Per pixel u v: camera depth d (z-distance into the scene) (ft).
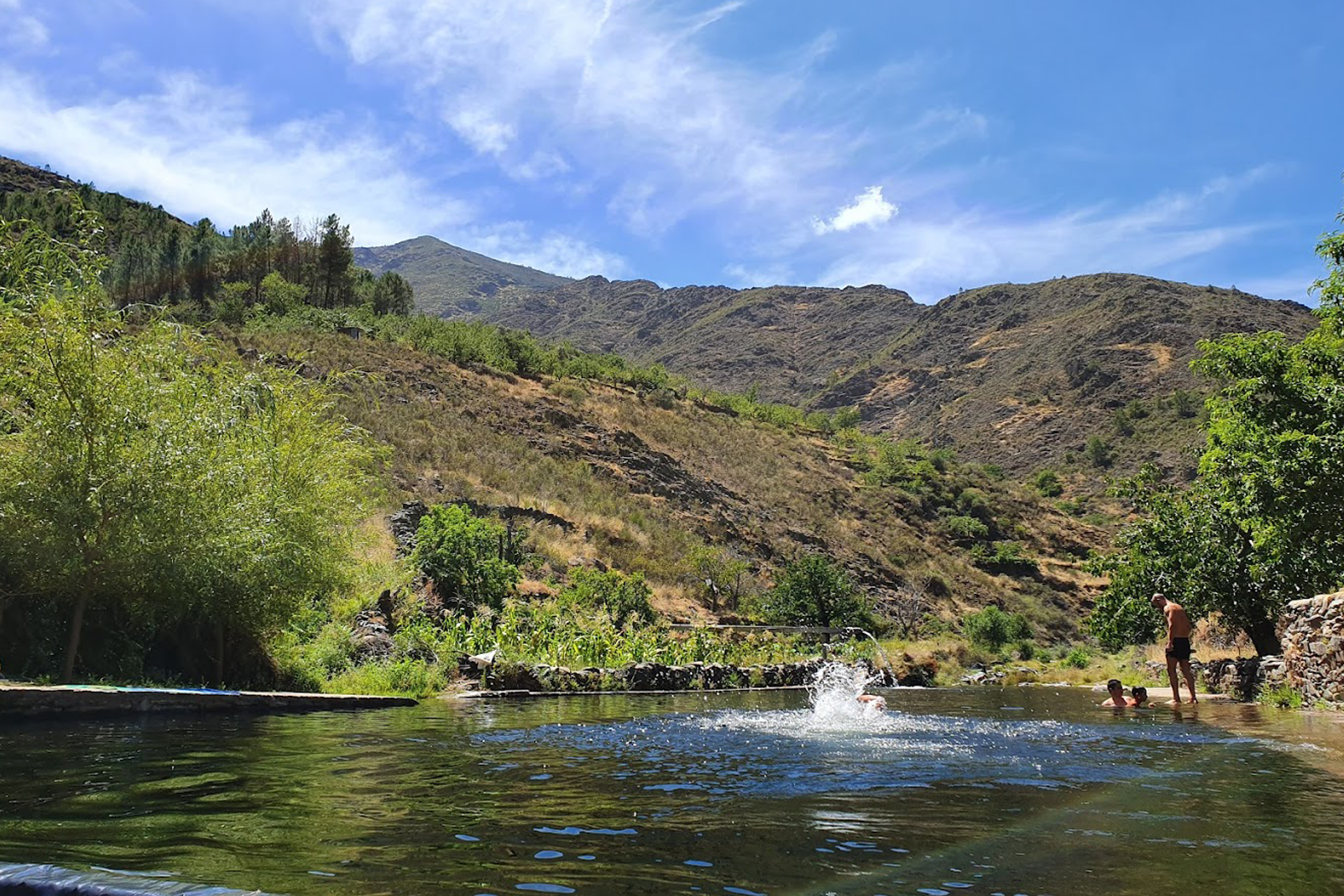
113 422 30.17
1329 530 40.86
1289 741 23.13
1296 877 9.65
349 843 10.75
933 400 567.18
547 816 12.65
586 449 141.18
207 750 19.01
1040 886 9.32
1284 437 40.55
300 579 37.09
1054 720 29.81
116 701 25.43
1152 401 401.29
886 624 100.17
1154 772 17.53
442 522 64.28
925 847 11.06
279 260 246.88
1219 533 49.78
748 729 25.71
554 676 46.03
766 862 10.24
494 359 172.24
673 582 101.86
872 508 177.47
